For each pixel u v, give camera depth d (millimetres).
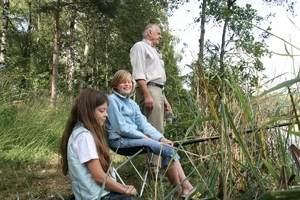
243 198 1639
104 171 2258
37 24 24141
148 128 3189
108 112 3000
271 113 2100
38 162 4914
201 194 1820
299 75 1624
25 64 18734
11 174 4180
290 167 1869
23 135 5512
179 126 3961
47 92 8344
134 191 2238
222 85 1778
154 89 3811
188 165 3354
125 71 3191
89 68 24828
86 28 20672
